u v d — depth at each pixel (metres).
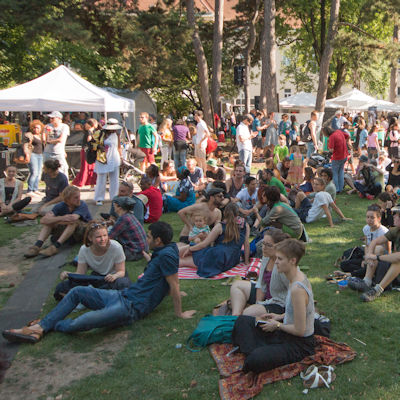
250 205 8.19
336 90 35.88
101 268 5.15
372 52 23.16
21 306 5.12
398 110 27.53
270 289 4.38
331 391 3.42
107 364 3.90
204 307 4.99
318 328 4.10
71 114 20.88
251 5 29.28
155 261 4.66
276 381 3.54
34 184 11.59
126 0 22.22
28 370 3.82
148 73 22.02
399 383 3.49
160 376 3.69
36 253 6.80
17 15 17.39
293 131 18.88
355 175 12.87
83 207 7.14
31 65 20.23
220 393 3.39
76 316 4.81
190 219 7.05
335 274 5.79
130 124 24.89
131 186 7.17
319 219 8.92
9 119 23.58
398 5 21.69
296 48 37.97
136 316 4.59
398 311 4.73
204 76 22.98
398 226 5.31
